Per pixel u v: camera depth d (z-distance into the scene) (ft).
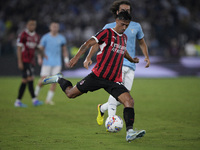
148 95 136.87
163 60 220.43
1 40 246.06
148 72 218.38
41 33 260.42
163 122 81.05
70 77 206.28
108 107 68.90
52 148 55.31
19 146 56.75
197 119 85.35
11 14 275.59
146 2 269.64
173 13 272.72
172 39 256.93
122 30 60.13
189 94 139.64
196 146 56.54
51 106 109.40
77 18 263.49
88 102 119.24
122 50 60.70
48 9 271.49
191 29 271.28
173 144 58.08
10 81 185.47
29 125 76.69
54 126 75.66
